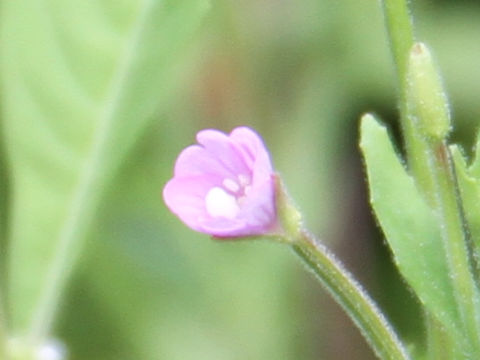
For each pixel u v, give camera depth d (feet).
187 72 0.64
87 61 0.45
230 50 0.65
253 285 0.66
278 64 0.67
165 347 0.66
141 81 0.45
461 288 0.42
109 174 0.45
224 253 0.66
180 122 0.64
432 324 0.44
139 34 0.45
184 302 0.66
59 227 0.45
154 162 0.64
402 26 0.44
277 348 0.66
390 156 0.44
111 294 0.66
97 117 0.45
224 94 0.65
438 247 0.44
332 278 0.43
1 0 0.45
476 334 0.43
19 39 0.45
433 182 0.43
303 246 0.44
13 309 0.45
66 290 0.64
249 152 0.44
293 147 0.68
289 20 0.67
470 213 0.43
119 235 0.65
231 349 0.66
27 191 0.45
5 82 0.45
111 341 0.66
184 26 0.45
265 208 0.43
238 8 0.66
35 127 0.45
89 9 0.45
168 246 0.66
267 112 0.67
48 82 0.45
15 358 0.45
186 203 0.44
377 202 0.44
